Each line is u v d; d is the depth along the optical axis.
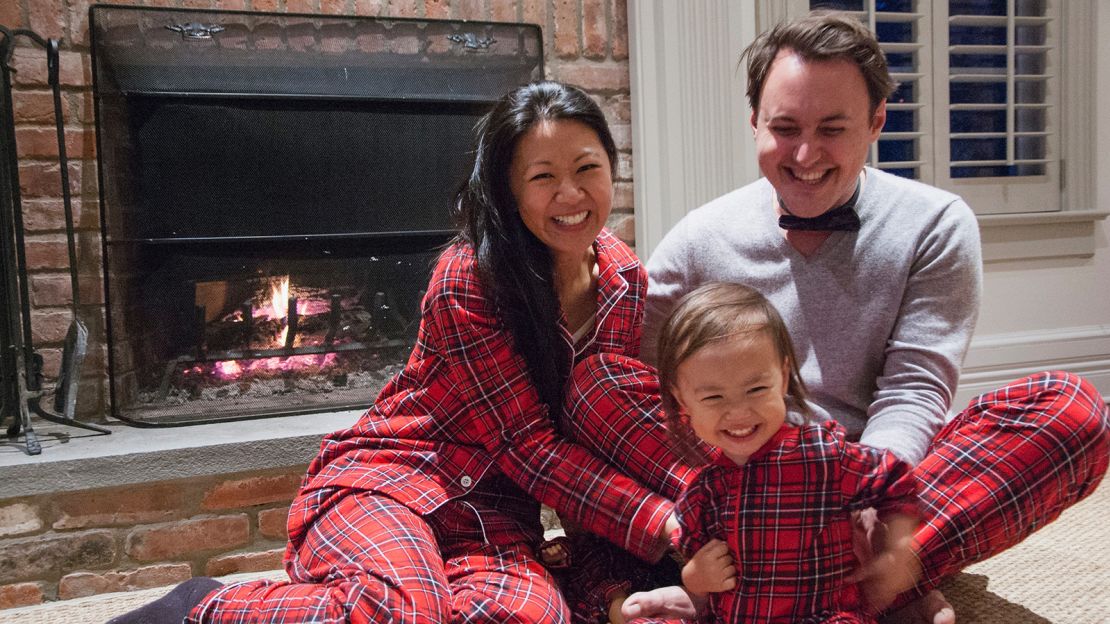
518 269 1.17
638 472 1.17
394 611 0.97
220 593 1.08
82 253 1.96
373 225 1.93
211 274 1.86
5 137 1.78
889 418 1.13
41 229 1.93
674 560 1.26
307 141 1.88
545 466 1.17
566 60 2.15
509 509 1.24
